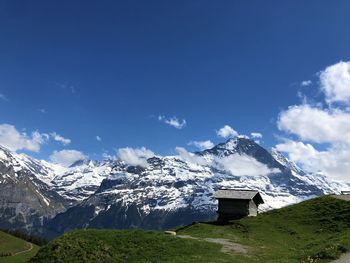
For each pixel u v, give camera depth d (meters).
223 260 54.41
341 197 108.81
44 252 63.12
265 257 56.50
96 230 69.12
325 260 44.09
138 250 61.41
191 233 85.81
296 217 95.62
